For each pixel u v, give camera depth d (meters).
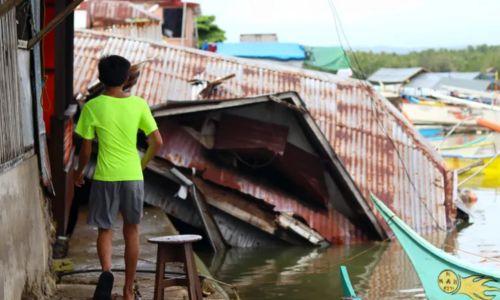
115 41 20.88
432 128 39.31
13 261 6.12
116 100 6.75
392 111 20.00
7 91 6.36
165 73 19.97
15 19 6.79
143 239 12.60
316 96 19.78
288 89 19.89
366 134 19.28
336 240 18.20
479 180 36.50
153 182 17.48
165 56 20.58
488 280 9.30
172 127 17.55
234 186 17.62
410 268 14.85
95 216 6.70
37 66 7.79
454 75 58.09
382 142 19.25
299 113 17.08
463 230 20.19
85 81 19.28
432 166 19.20
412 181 18.97
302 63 39.78
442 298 9.52
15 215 6.30
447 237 18.72
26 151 7.22
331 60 40.84
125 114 6.71
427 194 18.94
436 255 9.52
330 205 18.58
